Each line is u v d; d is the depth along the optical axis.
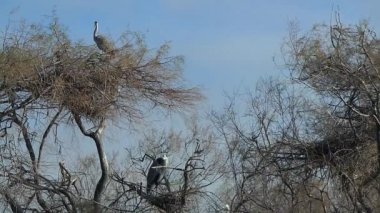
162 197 17.34
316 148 17.86
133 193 17.84
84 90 17.67
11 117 17.16
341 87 16.19
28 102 17.28
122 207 17.80
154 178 17.64
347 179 16.88
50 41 17.50
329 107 17.66
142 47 22.62
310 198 17.08
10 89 16.97
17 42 17.09
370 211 16.12
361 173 17.08
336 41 15.49
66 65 17.36
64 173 17.28
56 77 17.27
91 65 17.66
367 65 15.45
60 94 17.27
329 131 17.81
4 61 16.73
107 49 17.89
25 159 16.75
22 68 16.88
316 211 17.61
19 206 16.67
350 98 16.20
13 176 16.45
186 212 17.56
